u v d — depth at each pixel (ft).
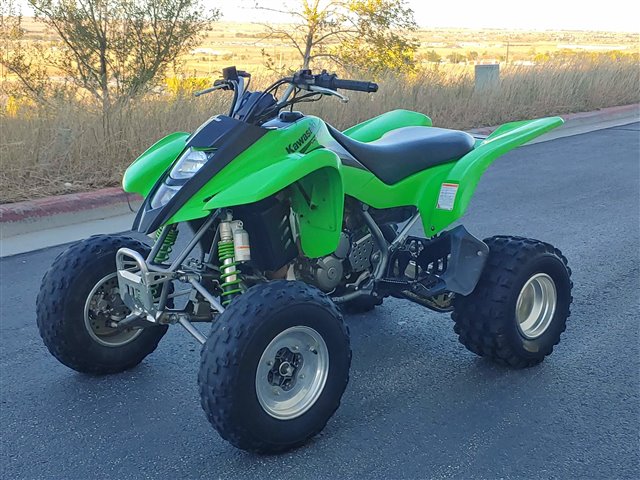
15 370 14.80
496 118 43.60
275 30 56.39
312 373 11.96
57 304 13.62
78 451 12.03
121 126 28.94
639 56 64.95
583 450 11.88
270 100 12.50
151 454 11.93
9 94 36.04
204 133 12.19
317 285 13.28
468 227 24.21
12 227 23.25
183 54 42.06
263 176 11.45
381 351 15.49
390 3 55.47
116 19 40.09
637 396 13.55
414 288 14.37
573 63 55.31
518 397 13.55
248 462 11.66
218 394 10.95
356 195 13.35
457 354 15.35
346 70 47.85
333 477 11.25
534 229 23.97
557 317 14.69
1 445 12.19
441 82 44.04
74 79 39.88
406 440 12.21
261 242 12.62
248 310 11.16
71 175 27.14
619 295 18.39
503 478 11.19
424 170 14.60
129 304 13.00
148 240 22.86
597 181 30.66
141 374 14.60
